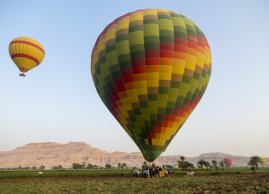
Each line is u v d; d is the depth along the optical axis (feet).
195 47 106.22
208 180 120.67
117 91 104.88
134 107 101.96
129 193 74.43
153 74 100.17
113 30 108.88
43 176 175.94
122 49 103.19
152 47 101.19
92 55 117.39
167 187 88.58
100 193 75.61
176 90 101.45
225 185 95.25
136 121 102.78
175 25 107.04
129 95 102.12
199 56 106.83
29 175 175.63
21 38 148.66
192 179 127.13
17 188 93.66
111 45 106.11
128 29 105.81
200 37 110.83
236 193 70.85
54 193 78.33
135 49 101.65
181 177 150.41
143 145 103.45
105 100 112.47
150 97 100.17
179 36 104.58
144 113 100.99
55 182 124.06
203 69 108.58
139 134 103.55
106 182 115.34
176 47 102.53
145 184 98.94
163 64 100.48
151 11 110.93
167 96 100.68
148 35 102.83
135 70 100.83
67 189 88.22
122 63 102.58
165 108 100.99
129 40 103.40
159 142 102.12
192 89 105.50
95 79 114.73
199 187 88.12
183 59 102.42
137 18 108.06
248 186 89.56
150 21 106.22
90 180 136.67
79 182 121.49
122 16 113.39
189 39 106.11
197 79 106.42
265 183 100.83
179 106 102.94
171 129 103.19
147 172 135.03
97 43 114.11
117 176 175.01
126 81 101.91
